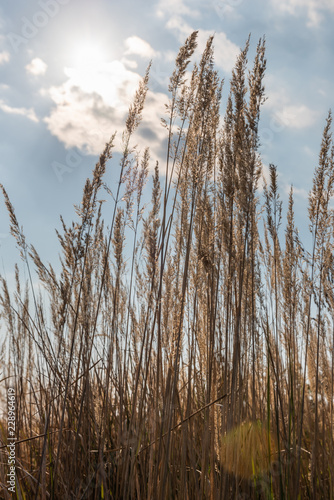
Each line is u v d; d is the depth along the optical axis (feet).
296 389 9.45
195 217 8.40
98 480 8.21
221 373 8.02
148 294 8.50
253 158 7.43
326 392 9.06
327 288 8.71
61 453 8.93
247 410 8.37
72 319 9.43
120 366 9.18
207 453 7.56
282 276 9.19
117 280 9.38
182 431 7.34
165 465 6.84
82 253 8.10
